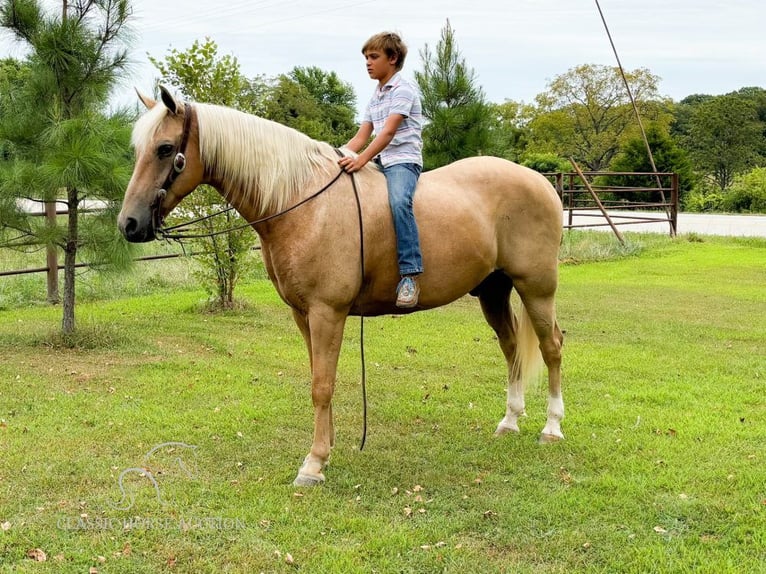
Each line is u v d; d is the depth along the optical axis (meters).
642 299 10.02
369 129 4.15
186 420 4.85
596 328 8.12
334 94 46.53
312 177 3.76
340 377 6.05
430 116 11.16
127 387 5.62
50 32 6.36
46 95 6.49
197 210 8.59
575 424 4.86
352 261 3.74
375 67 3.92
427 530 3.33
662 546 3.14
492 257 4.22
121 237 6.60
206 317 8.55
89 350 6.76
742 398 5.39
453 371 6.32
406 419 4.97
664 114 44.69
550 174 16.36
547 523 3.41
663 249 15.73
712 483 3.80
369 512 3.54
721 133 46.59
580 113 44.91
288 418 4.94
